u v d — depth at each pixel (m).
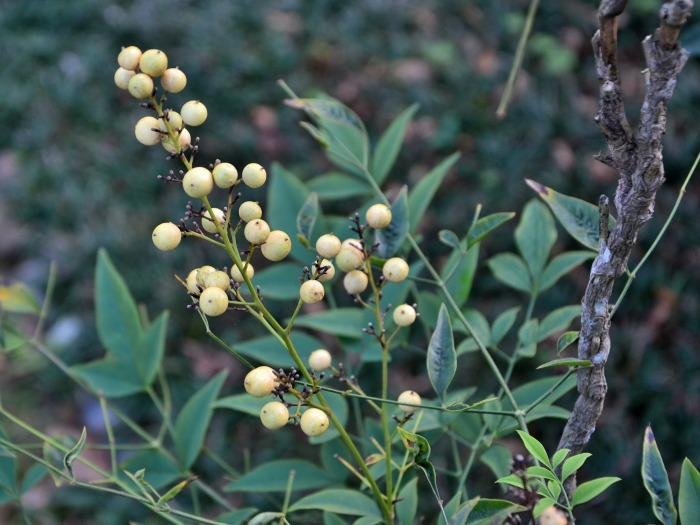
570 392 1.00
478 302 1.18
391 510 0.53
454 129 1.40
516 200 1.29
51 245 1.34
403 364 1.10
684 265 1.19
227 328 1.21
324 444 0.61
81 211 1.37
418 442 0.50
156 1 1.66
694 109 1.37
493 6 1.61
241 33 1.60
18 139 1.47
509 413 0.54
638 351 1.11
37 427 1.16
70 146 1.46
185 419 0.63
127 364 0.64
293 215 0.64
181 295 1.24
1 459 0.59
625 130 0.48
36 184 1.42
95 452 1.12
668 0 0.45
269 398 0.61
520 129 1.39
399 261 0.53
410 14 1.64
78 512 1.06
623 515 0.96
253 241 0.49
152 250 1.30
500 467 0.57
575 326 0.72
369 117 1.47
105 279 0.65
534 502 0.49
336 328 0.62
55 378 1.20
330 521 0.57
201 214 0.49
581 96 1.46
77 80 1.53
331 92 1.50
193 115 0.49
